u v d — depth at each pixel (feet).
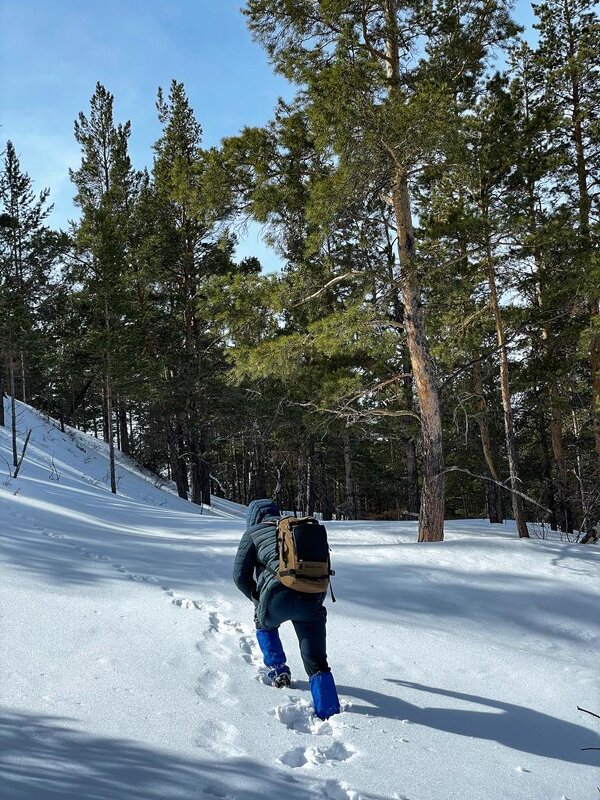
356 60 34.37
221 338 45.88
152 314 92.12
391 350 43.93
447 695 14.85
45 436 94.43
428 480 39.75
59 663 13.70
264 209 38.75
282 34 39.70
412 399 63.16
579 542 42.47
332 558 29.27
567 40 60.39
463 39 39.14
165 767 9.50
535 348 59.16
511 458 47.16
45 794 8.16
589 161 57.93
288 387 64.85
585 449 78.33
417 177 42.06
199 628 17.06
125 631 16.24
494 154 47.88
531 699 15.24
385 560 29.04
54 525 30.35
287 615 13.50
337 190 35.01
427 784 10.30
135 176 102.12
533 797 10.51
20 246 101.04
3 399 99.96
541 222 52.75
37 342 94.27
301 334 44.91
